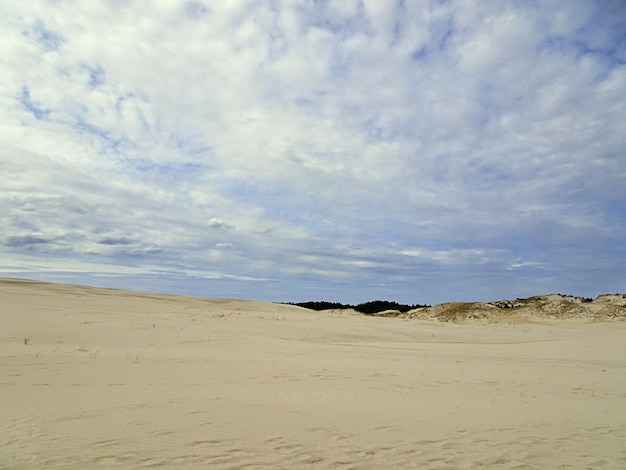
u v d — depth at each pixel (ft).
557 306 172.76
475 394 29.60
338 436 18.92
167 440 17.38
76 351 41.01
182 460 15.34
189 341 53.16
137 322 66.44
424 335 87.86
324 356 46.09
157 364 35.35
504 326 139.85
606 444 19.62
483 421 22.70
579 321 150.51
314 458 16.12
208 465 14.98
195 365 35.76
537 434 20.77
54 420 19.45
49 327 53.47
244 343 54.54
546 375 39.11
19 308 71.61
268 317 97.35
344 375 34.37
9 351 38.88
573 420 23.72
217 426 19.53
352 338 74.54
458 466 16.12
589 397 30.12
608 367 46.11
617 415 25.13
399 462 16.20
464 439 19.43
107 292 131.23
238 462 15.38
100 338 50.67
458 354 56.08
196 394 25.72
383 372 36.70
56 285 131.44
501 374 38.73
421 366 41.52
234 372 33.50
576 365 47.21
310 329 78.13
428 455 17.12
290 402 24.79
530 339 93.56
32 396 23.73
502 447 18.58
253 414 21.81
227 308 126.52
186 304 124.36
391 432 19.93
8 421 19.12
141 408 22.08
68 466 14.38
